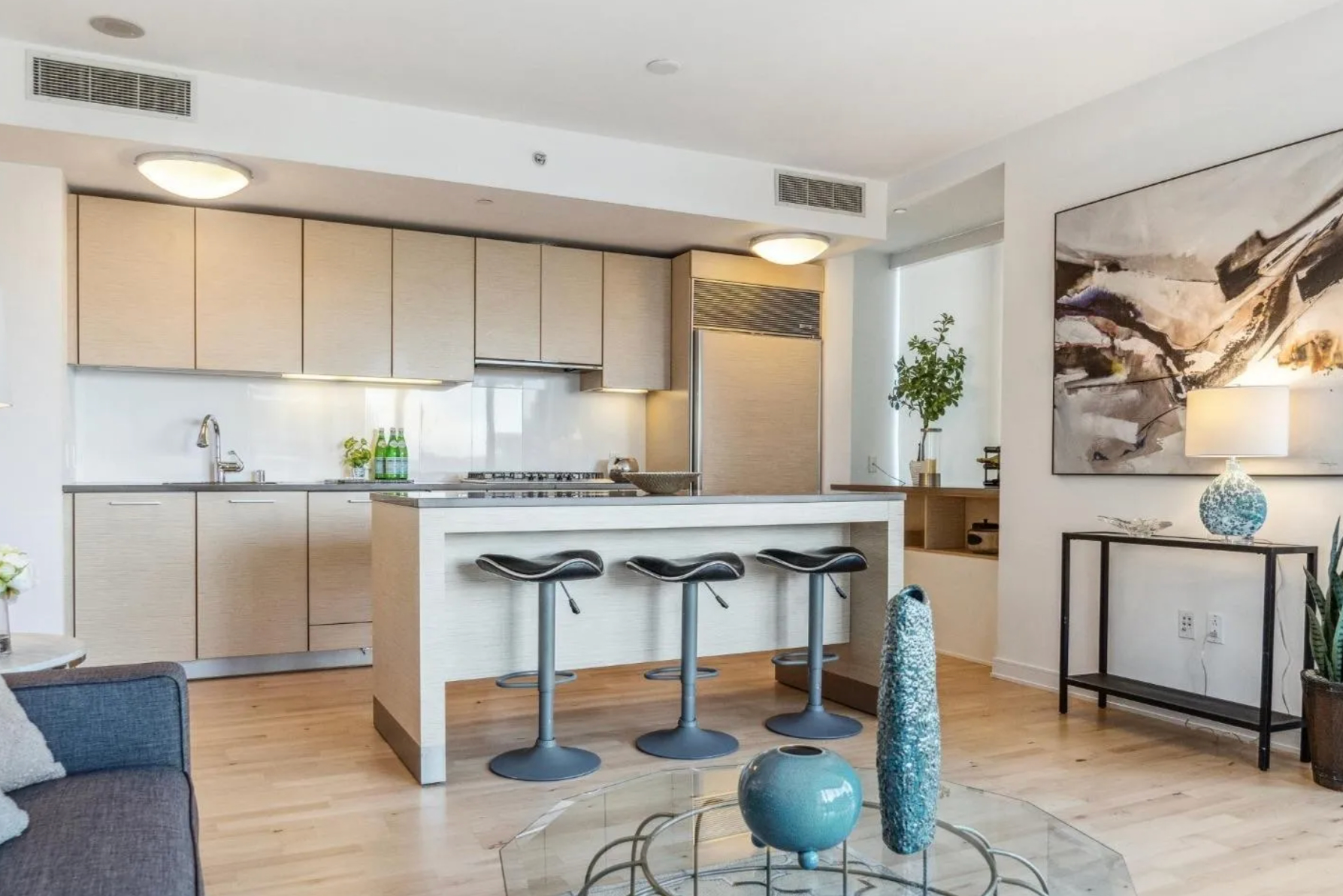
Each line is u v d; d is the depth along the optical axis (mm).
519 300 5125
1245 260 3355
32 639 2215
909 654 1538
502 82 3818
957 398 5402
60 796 1520
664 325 5543
